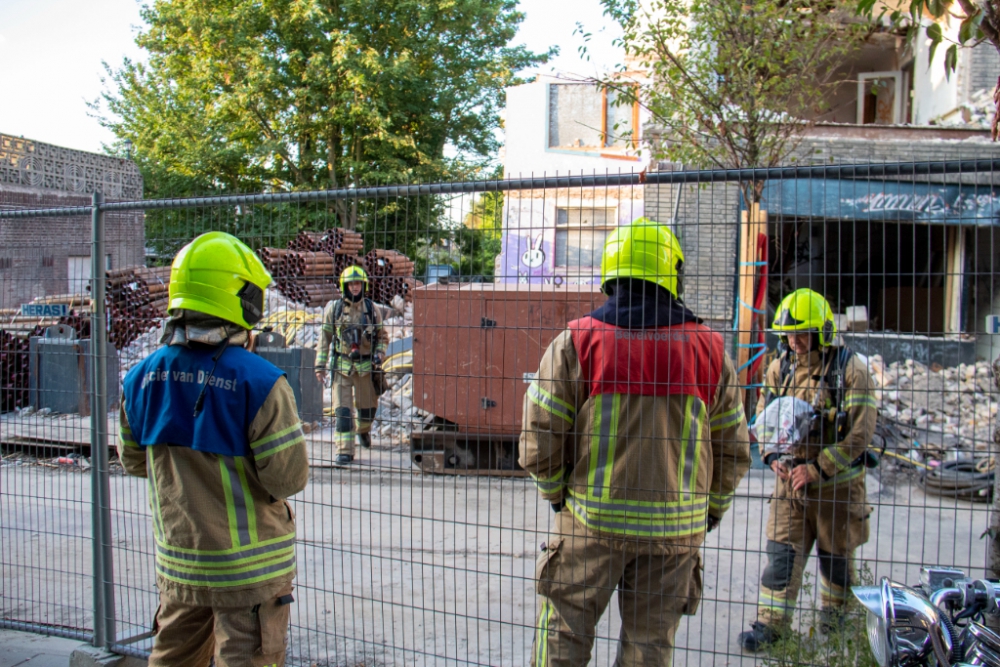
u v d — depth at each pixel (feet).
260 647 8.27
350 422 22.58
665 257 8.65
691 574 8.84
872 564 16.52
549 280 9.30
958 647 5.84
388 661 12.25
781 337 12.60
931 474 21.15
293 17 83.35
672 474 8.49
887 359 23.50
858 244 39.04
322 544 10.87
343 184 90.94
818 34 29.71
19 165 63.26
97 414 12.14
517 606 14.66
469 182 9.62
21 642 12.94
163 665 8.57
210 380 8.18
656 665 8.46
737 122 30.04
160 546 8.48
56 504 21.30
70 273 13.21
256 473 8.35
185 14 90.17
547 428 8.77
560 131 51.60
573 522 8.84
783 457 12.04
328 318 24.12
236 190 95.45
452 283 9.91
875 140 37.58
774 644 11.63
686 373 8.50
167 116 97.60
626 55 33.30
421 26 91.30
